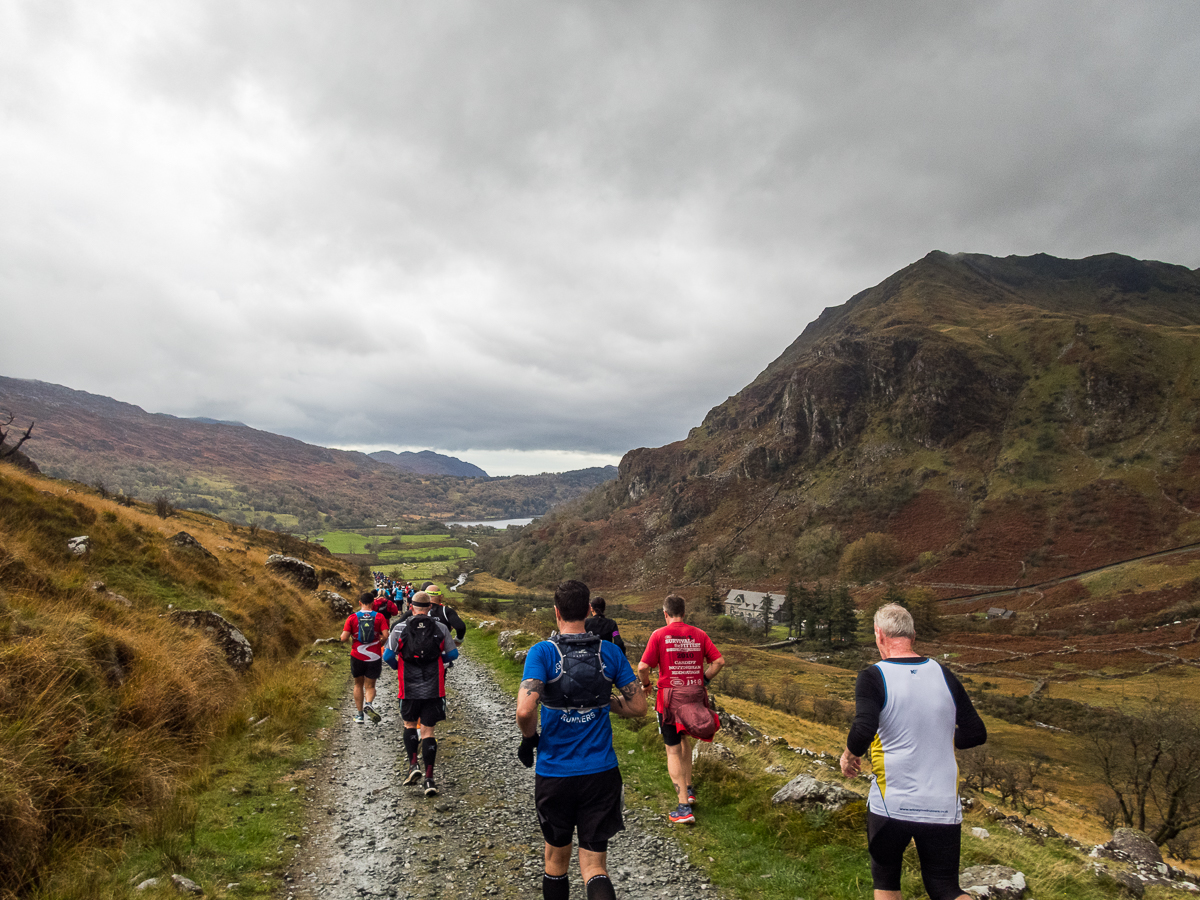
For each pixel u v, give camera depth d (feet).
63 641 22.82
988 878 16.97
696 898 16.06
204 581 51.03
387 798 23.02
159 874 15.76
